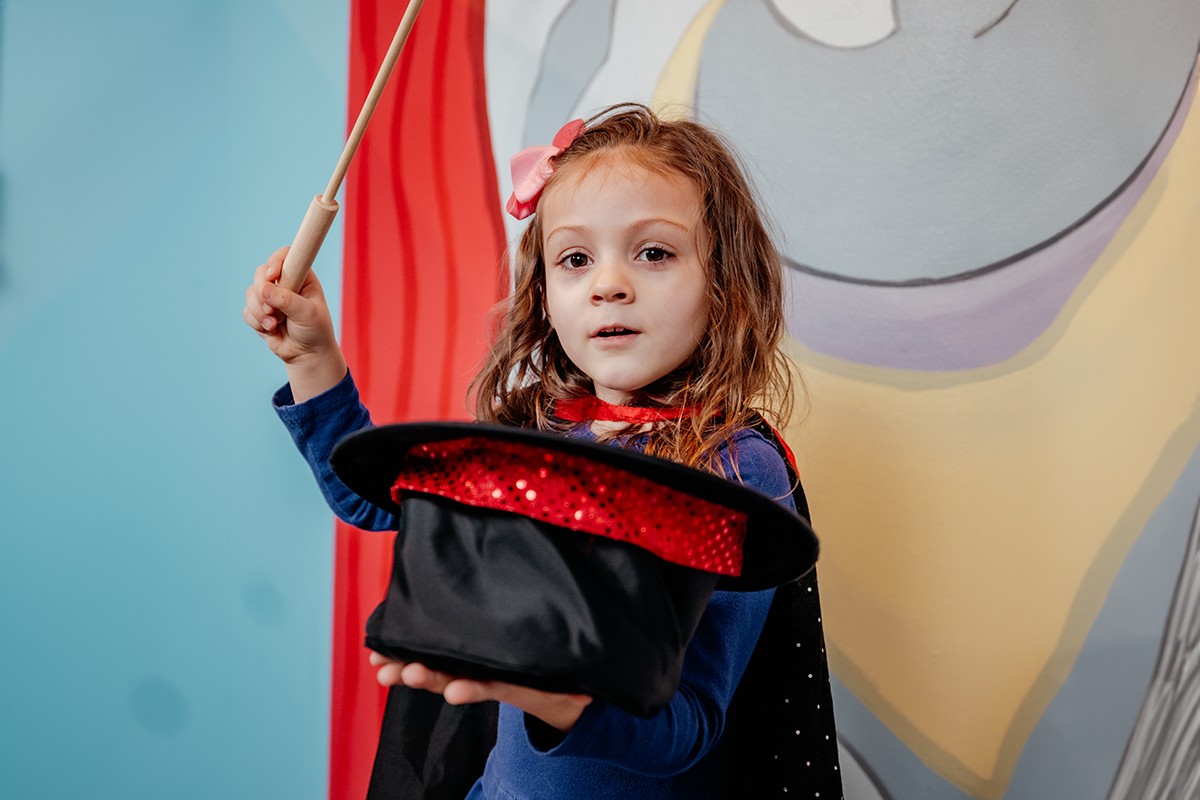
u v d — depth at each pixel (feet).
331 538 3.57
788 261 3.19
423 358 3.54
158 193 3.88
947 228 3.05
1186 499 2.80
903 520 3.02
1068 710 2.82
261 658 3.58
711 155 2.27
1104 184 2.94
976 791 2.87
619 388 2.05
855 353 3.11
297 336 2.41
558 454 1.40
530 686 1.21
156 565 3.72
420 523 1.43
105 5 3.99
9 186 3.98
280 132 3.78
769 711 2.25
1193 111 2.91
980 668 2.91
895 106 3.13
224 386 3.75
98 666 3.72
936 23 3.10
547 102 3.49
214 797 3.56
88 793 3.67
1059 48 3.01
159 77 3.92
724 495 1.40
